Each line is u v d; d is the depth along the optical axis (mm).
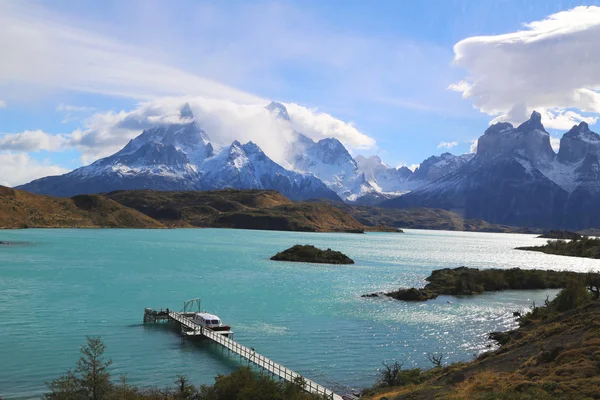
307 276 151750
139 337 77500
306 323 90062
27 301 98500
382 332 85500
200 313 84875
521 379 44719
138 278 133875
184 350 71875
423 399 46125
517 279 145500
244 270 159875
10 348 68750
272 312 98125
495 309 109688
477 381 47531
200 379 59938
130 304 100438
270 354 71375
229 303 105438
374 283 142500
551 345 56250
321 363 68188
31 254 179625
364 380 62062
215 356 69562
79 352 68062
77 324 83062
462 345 78812
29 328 79188
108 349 70750
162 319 88688
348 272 166875
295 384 52156
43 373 59719
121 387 51562
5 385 55844
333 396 53094
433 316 99625
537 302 120375
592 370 42844
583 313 68500
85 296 106250
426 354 73750
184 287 122875
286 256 194125
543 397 37938
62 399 46125
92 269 147000
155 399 49531
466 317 99812
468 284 135375
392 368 66688
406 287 136625
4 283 117438
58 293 107938
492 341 81000
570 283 99438
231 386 50500
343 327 88188
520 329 80938
